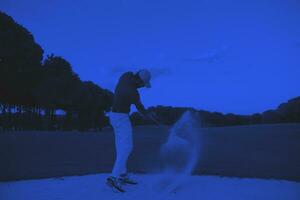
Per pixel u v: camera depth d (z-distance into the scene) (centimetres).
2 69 2591
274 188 514
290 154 906
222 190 502
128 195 476
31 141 1298
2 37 2569
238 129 1670
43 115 3672
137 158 831
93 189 516
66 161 818
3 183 563
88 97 3719
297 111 2184
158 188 517
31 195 479
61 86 3188
